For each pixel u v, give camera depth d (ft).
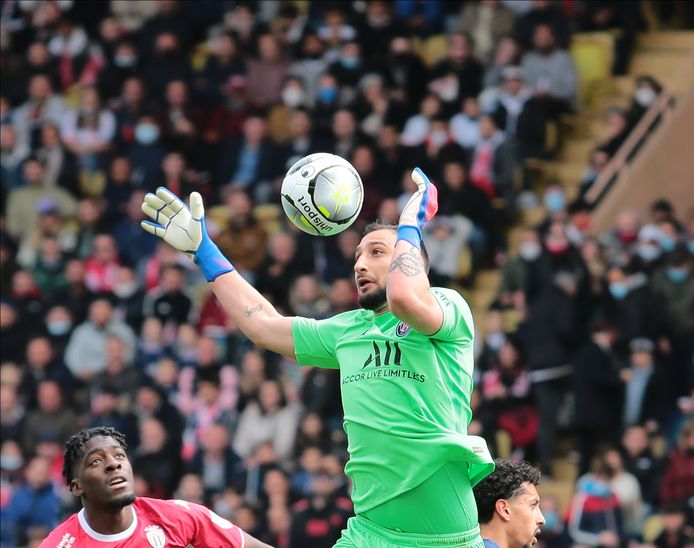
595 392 153.17
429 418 68.33
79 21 220.43
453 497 68.95
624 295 157.58
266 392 159.02
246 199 178.81
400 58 192.44
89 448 75.20
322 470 144.66
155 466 156.25
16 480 165.07
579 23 200.34
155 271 181.57
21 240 201.26
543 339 155.53
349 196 74.90
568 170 188.75
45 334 178.81
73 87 215.31
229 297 75.00
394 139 180.96
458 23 195.83
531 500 75.87
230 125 200.85
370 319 71.05
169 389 165.48
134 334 175.83
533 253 159.74
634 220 166.40
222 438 157.48
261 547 78.64
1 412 171.73
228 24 207.82
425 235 174.50
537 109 182.80
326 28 200.54
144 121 198.49
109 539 75.77
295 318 73.82
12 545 157.89
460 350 69.36
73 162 203.51
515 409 154.92
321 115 191.01
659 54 202.18
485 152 180.14
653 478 145.69
